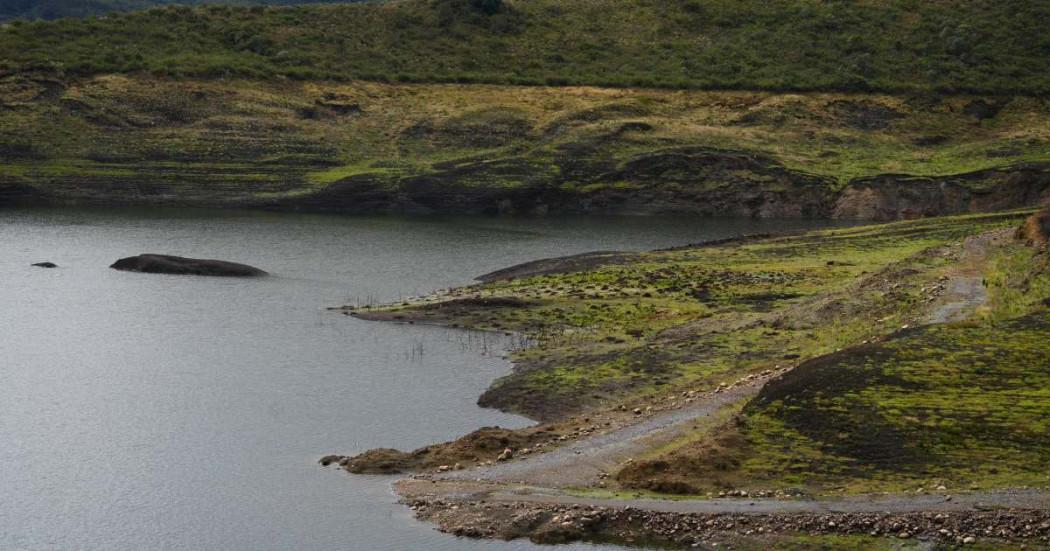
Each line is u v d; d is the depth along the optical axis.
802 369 42.09
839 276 74.19
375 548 32.56
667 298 69.12
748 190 132.25
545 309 67.38
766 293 69.00
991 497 32.44
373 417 46.38
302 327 64.50
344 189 128.75
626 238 110.00
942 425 36.69
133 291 75.81
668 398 45.22
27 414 46.72
